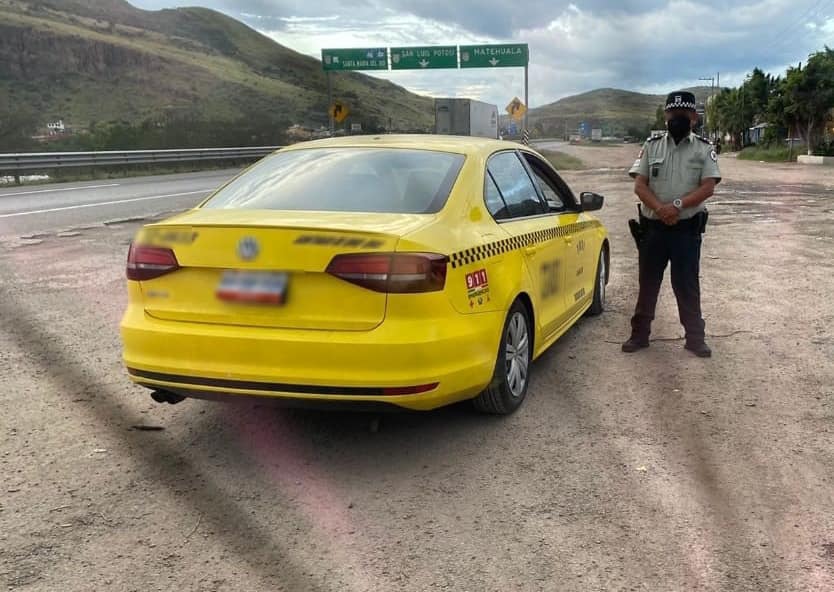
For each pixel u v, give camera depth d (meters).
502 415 4.57
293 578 2.91
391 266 3.59
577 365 5.59
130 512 3.41
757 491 3.58
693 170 5.62
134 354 3.93
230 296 3.72
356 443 4.20
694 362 5.62
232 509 3.45
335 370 3.58
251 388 3.68
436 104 41.81
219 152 32.81
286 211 4.09
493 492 3.60
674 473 3.78
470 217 4.25
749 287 8.22
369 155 4.66
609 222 14.38
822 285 8.28
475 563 3.00
